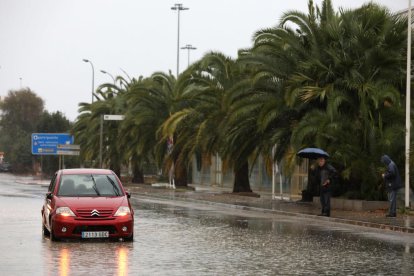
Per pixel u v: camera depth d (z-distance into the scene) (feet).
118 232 51.49
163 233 59.77
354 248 50.03
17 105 428.97
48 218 53.16
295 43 98.99
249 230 63.16
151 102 157.99
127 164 195.83
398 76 93.56
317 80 95.61
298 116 100.68
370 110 90.43
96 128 201.36
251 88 104.17
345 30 96.12
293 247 50.19
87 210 51.24
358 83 90.94
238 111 101.65
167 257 43.98
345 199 90.74
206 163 128.16
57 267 39.24
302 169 139.44
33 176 307.99
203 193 133.28
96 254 45.11
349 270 39.24
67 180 55.67
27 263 40.81
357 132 90.68
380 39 93.15
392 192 77.66
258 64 101.76
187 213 84.99
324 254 46.34
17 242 51.98
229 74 124.47
